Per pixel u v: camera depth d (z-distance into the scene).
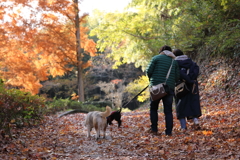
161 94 4.82
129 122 7.91
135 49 16.48
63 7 17.61
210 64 11.48
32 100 7.37
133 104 32.19
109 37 16.66
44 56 18.31
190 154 3.61
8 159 3.59
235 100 8.12
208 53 12.14
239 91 8.65
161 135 5.09
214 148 3.75
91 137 5.49
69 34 19.69
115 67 20.14
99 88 34.00
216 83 10.18
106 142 4.98
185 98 5.24
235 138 4.14
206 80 11.01
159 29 14.53
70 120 8.96
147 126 6.62
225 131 4.68
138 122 7.73
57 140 5.25
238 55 10.08
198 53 13.09
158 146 4.23
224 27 9.84
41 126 7.08
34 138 5.38
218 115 6.46
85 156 4.00
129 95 30.75
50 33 17.70
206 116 6.62
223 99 8.86
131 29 15.80
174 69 4.97
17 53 15.28
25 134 5.62
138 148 4.32
